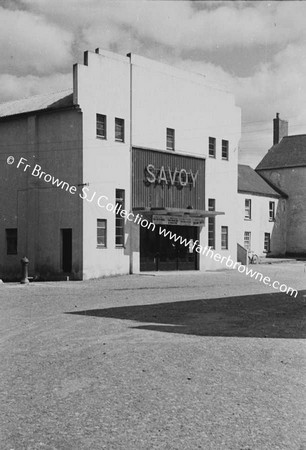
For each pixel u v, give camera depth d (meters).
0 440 5.52
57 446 5.34
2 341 10.88
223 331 11.89
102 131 28.44
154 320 13.41
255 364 8.78
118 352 9.73
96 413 6.36
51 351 9.88
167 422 6.02
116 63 29.00
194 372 8.29
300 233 50.78
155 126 31.16
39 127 29.11
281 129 55.38
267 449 5.22
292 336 11.27
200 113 34.12
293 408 6.50
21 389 7.42
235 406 6.59
